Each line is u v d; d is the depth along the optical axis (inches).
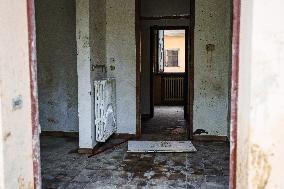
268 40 74.2
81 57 181.6
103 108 191.9
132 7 219.3
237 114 86.0
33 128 92.2
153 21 297.1
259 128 76.0
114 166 165.0
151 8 292.0
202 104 220.1
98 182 143.1
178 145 203.6
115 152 190.9
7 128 80.0
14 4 82.6
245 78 79.5
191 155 184.2
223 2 211.8
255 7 73.8
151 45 301.7
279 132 75.9
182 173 154.3
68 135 232.1
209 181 143.6
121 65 224.5
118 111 227.8
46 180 145.3
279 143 76.2
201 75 218.7
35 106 92.2
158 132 246.4
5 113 79.2
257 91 75.3
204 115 220.4
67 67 227.3
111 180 145.6
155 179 146.6
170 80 402.3
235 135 86.9
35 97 91.8
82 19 179.2
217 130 220.2
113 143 211.3
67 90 229.1
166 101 405.1
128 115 227.1
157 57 399.2
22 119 87.0
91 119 185.8
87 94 183.8
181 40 618.5
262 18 73.8
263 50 74.4
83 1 177.9
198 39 217.0
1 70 77.4
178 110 356.2
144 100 308.3
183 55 621.0
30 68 90.4
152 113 309.0
